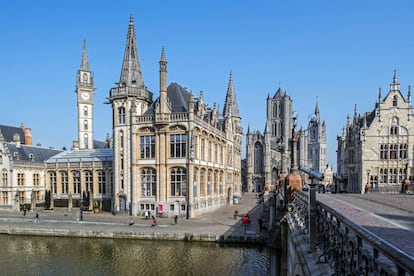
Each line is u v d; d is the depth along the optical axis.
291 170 15.84
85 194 66.81
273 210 30.34
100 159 66.38
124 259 32.91
